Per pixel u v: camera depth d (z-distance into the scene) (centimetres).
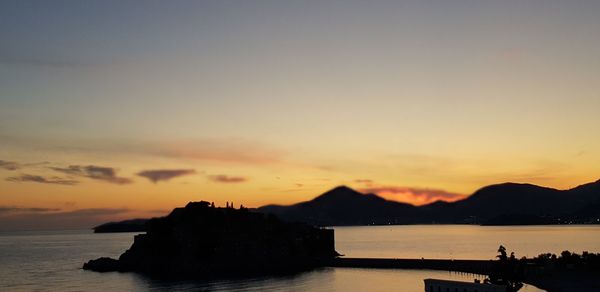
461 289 19312
